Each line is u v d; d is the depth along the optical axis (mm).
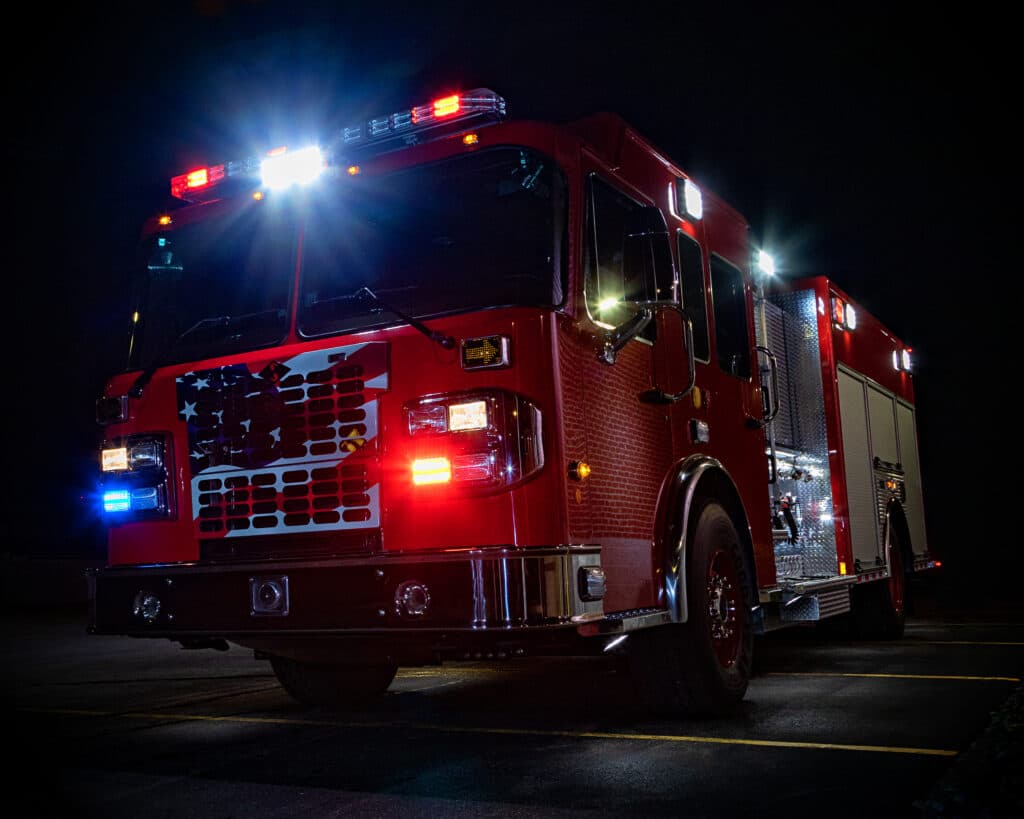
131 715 6262
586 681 7363
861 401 9914
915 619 12828
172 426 5105
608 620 4461
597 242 4949
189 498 5020
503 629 4141
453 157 4980
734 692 5570
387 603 4355
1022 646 9062
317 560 4523
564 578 4230
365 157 5188
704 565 5457
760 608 6234
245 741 5203
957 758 4340
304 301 5066
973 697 5984
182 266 5543
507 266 4668
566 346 4531
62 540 22453
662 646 5305
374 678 6426
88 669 9328
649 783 4055
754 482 6652
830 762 4332
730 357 6551
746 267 7047
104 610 5129
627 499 4906
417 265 4844
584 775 4223
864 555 9305
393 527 4504
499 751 4766
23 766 4672
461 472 4375
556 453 4355
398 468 4520
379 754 4773
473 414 4379
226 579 4773
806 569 8812
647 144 5703
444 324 4551
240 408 4910
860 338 10180
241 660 10094
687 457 5629
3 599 20406
